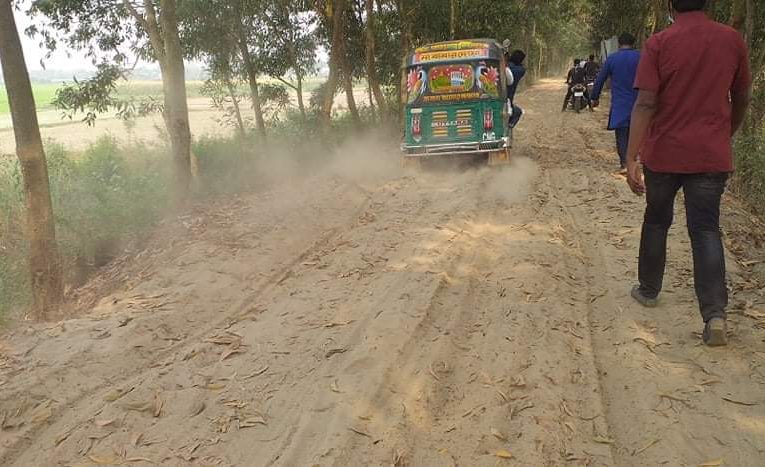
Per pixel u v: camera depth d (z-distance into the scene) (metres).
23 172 6.16
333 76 14.20
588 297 5.38
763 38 12.02
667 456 3.28
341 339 4.63
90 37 11.70
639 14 27.95
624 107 10.16
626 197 8.87
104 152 13.17
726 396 3.78
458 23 19.16
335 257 6.70
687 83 4.24
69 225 8.72
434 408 3.75
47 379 4.16
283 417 3.68
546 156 13.02
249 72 14.05
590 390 3.88
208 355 4.49
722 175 4.29
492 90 11.70
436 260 6.29
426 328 4.79
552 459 3.25
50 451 3.45
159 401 3.89
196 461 3.33
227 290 5.86
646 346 4.43
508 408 3.70
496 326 4.79
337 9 14.00
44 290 6.27
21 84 5.98
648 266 4.98
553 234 7.10
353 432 3.48
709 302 4.33
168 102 10.39
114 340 4.71
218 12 12.53
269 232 7.78
